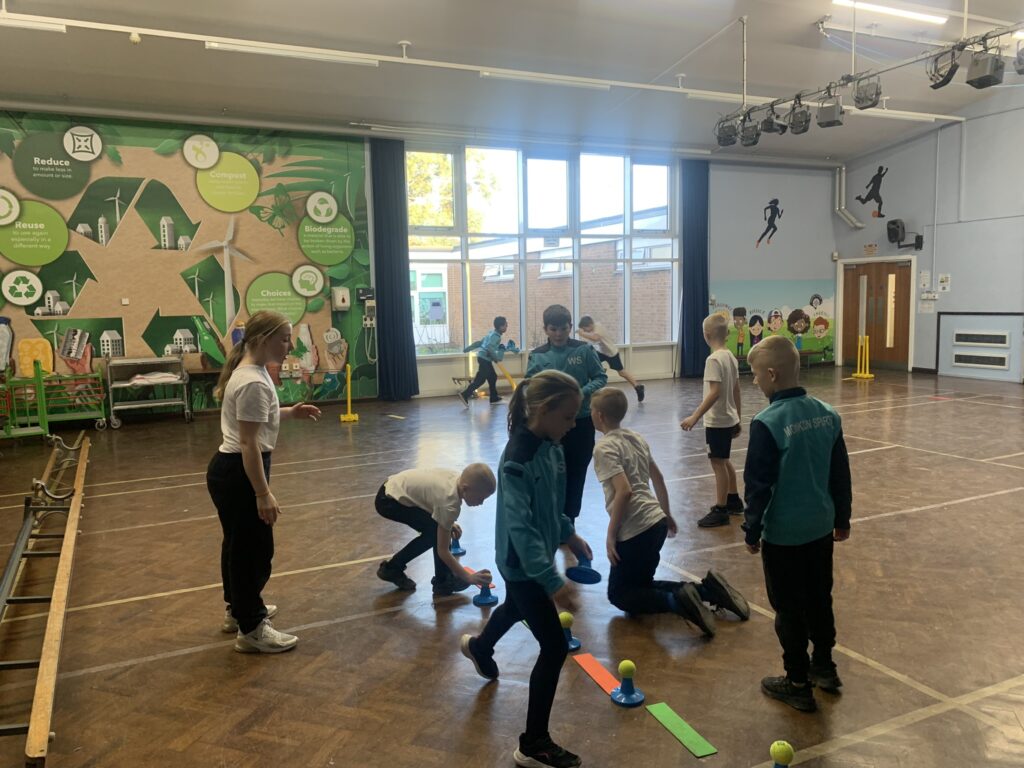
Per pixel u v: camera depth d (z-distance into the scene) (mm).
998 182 11664
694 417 4324
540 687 2037
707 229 13227
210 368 9547
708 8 7945
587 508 4812
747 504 2260
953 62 7387
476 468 2990
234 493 2650
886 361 13844
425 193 11242
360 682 2590
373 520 4625
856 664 2633
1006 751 2105
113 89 8500
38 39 7344
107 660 2803
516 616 2404
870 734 2199
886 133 12867
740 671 2598
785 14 8164
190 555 4012
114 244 9164
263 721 2346
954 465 5734
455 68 8195
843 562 3668
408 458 6598
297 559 3912
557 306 3852
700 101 10523
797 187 14133
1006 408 8758
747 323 13812
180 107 9156
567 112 10586
